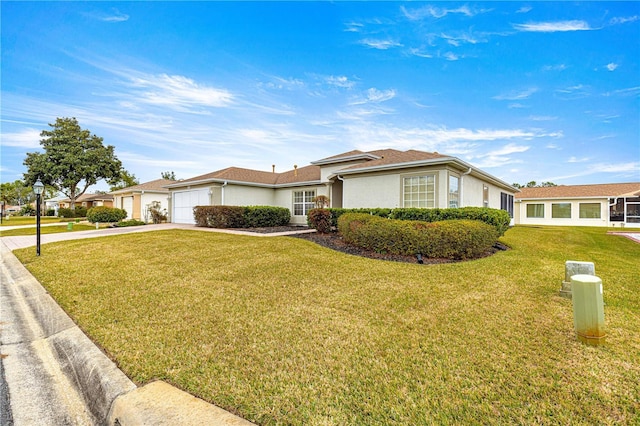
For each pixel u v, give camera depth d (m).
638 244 11.41
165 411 2.27
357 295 4.93
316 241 10.32
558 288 5.20
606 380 2.58
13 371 3.18
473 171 12.45
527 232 14.29
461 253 7.64
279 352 3.16
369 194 12.34
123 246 10.09
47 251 10.04
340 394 2.46
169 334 3.63
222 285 5.61
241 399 2.41
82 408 2.61
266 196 19.70
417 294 4.93
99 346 3.40
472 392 2.45
